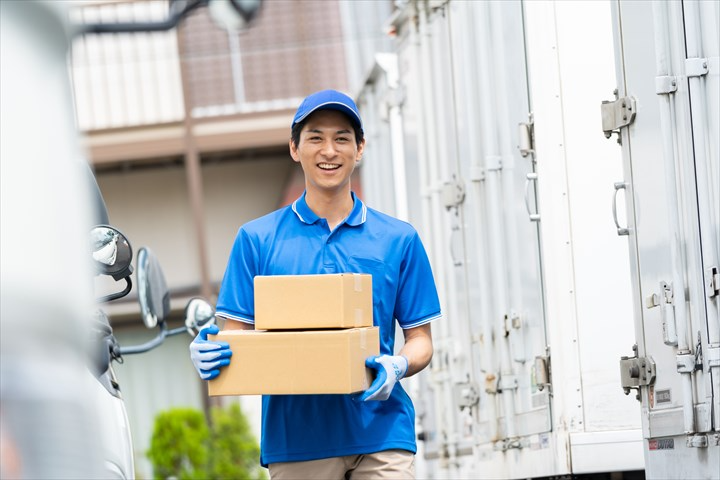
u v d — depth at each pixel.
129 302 25.30
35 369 3.06
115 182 25.83
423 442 11.41
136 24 4.29
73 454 3.17
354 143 5.98
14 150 3.10
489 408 8.70
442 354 10.38
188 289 25.73
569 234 7.54
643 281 6.25
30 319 3.05
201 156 25.73
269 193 25.91
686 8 5.64
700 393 5.63
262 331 5.62
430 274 6.13
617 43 6.48
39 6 3.20
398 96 11.86
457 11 9.36
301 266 5.93
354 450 5.79
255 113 25.00
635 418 7.43
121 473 5.07
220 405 25.27
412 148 11.23
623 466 7.38
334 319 5.47
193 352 5.53
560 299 7.50
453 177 9.70
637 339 6.37
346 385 5.40
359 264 5.93
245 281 5.99
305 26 25.69
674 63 5.76
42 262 3.09
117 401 6.00
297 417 5.81
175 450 21.64
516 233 8.15
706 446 5.56
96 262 6.55
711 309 5.52
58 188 3.17
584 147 7.59
